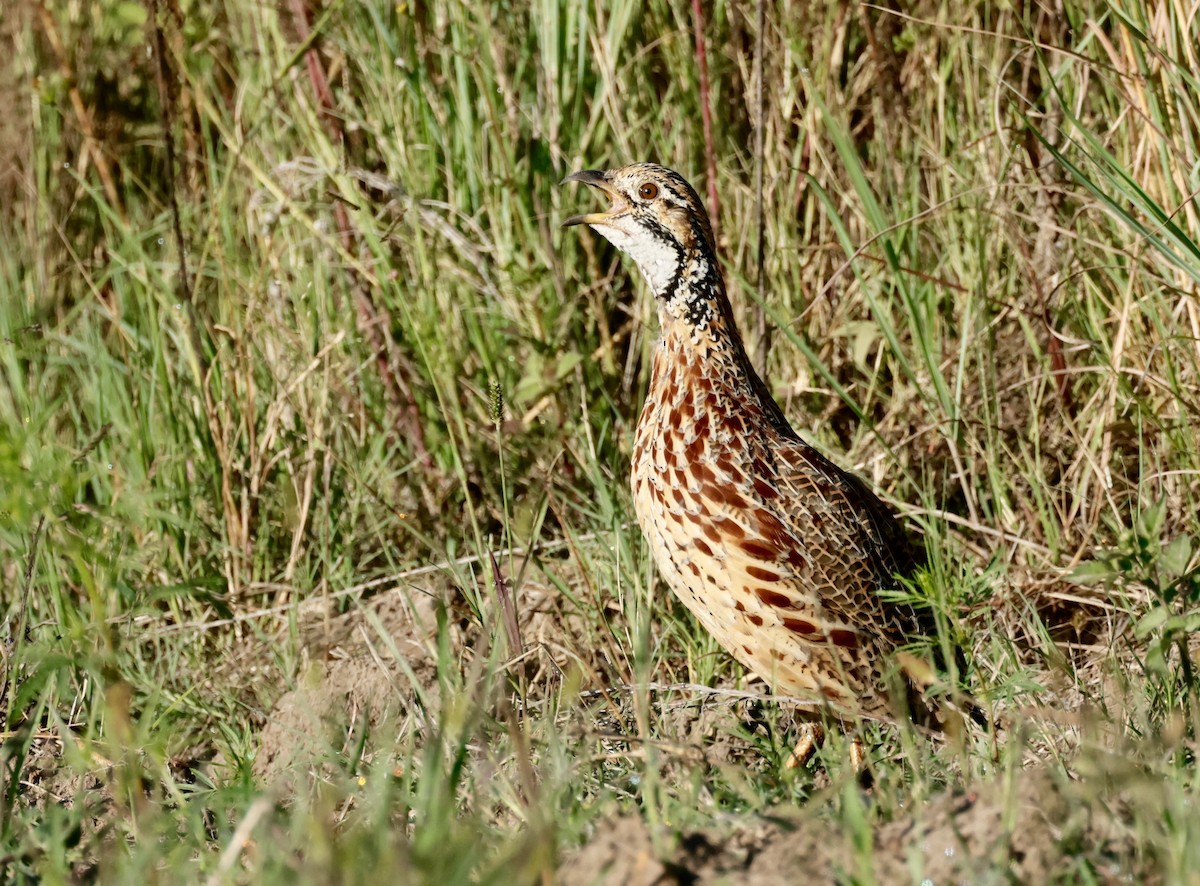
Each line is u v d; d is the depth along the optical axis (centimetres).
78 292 1355
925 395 1038
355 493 1112
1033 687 770
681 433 850
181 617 1039
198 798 750
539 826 550
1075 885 564
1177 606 855
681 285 873
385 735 682
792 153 1175
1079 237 1015
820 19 1178
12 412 1158
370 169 1266
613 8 1170
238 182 1272
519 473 1136
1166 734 651
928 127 1159
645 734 667
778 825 599
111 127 1377
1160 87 984
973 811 594
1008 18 1139
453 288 1181
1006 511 1017
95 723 852
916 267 1120
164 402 1136
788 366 1138
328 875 520
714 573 839
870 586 839
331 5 1136
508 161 1164
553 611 1011
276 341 1156
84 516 926
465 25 1184
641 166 892
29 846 648
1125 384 997
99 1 1362
